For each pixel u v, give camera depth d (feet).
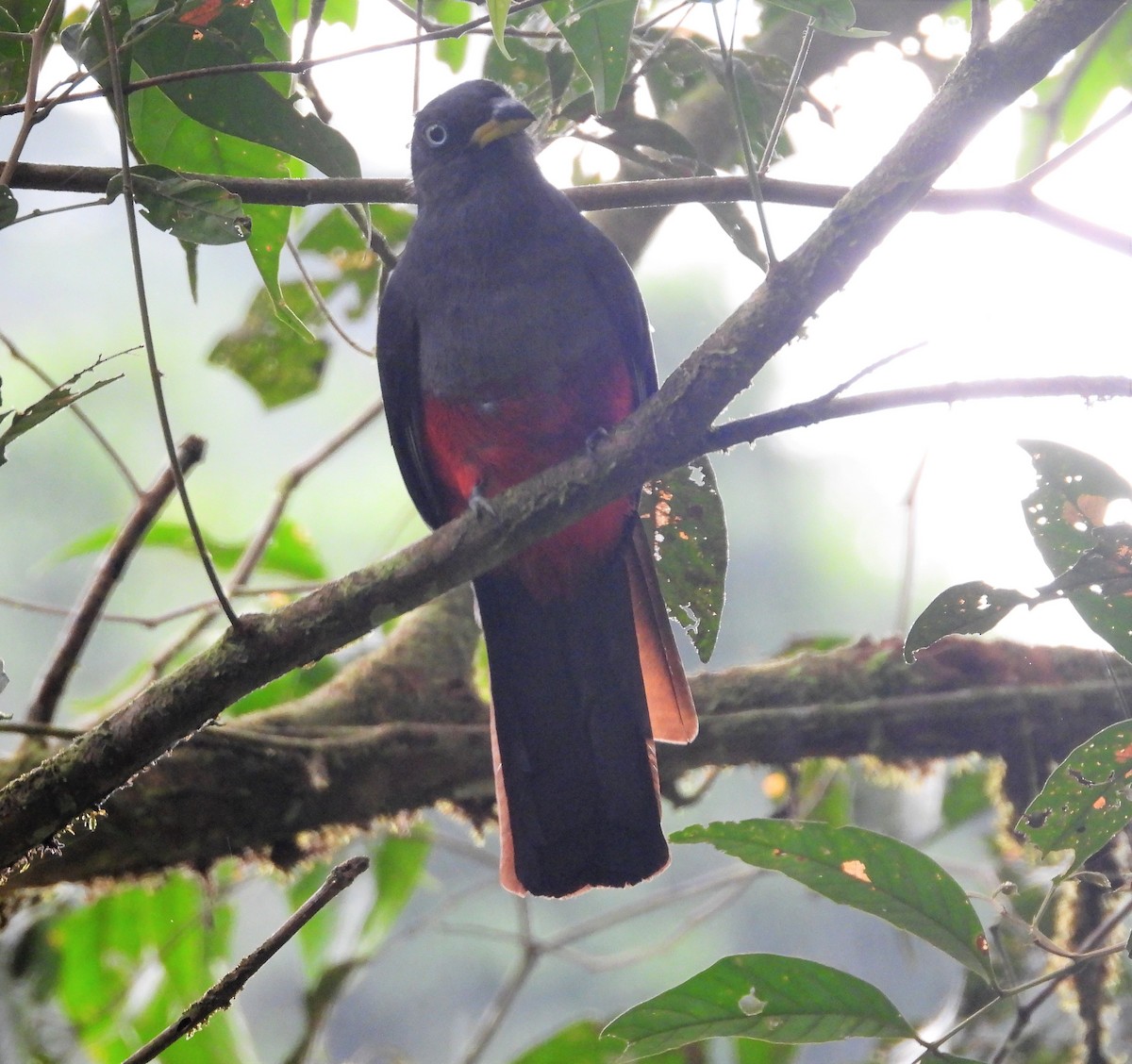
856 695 25.61
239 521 58.70
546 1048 26.91
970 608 17.11
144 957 30.30
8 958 29.63
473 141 25.14
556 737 23.71
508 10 17.12
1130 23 29.73
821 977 16.97
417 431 25.89
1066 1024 26.22
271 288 21.68
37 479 57.88
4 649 56.08
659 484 21.38
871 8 25.49
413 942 53.72
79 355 60.23
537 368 23.95
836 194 19.15
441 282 24.50
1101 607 17.08
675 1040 17.43
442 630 27.45
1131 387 16.28
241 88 19.07
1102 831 17.10
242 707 30.37
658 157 22.70
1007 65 15.80
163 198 17.49
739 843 17.46
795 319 16.47
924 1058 16.90
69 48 17.01
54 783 18.04
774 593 61.31
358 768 24.86
